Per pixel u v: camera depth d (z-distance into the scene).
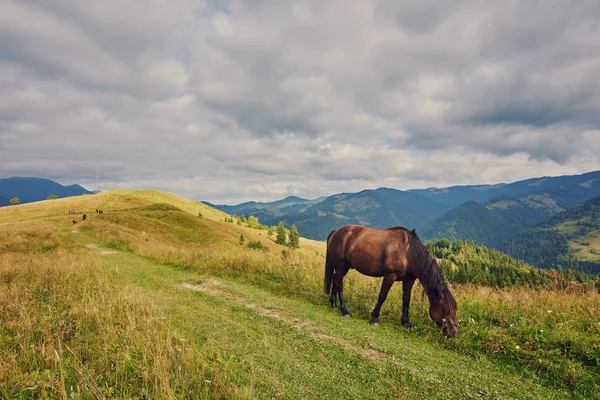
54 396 3.63
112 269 13.31
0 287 8.27
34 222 36.66
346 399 4.25
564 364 5.49
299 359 5.40
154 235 44.59
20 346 4.71
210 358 4.92
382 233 8.12
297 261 14.05
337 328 7.06
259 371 4.75
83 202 93.62
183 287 10.73
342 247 8.68
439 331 7.15
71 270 10.70
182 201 133.38
